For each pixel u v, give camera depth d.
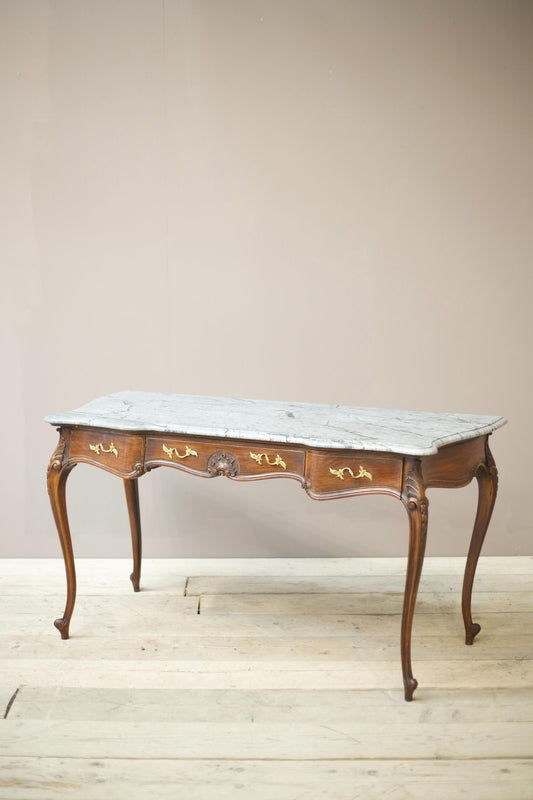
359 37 3.02
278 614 2.74
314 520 3.29
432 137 3.07
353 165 3.08
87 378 3.19
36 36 3.01
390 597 2.89
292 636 2.57
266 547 3.31
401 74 3.04
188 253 3.12
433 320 3.16
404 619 2.15
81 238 3.11
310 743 1.97
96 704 2.13
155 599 2.87
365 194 3.10
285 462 2.24
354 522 3.29
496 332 3.17
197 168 3.08
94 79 3.04
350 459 2.15
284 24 3.02
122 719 2.06
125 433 2.37
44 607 2.78
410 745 1.97
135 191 3.09
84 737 1.98
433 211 3.11
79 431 2.45
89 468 3.24
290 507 3.28
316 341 3.18
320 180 3.09
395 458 2.11
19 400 3.19
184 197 3.10
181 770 1.85
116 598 2.87
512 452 3.23
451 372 3.19
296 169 3.08
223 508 3.28
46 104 3.04
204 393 3.21
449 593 2.92
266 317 3.16
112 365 3.19
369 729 2.03
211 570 3.17
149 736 1.99
